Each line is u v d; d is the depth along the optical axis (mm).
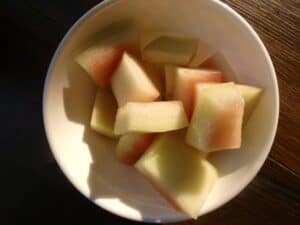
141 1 223
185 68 230
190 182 223
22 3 251
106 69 230
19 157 257
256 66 229
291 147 250
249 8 249
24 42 253
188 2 225
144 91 225
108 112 237
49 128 226
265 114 227
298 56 247
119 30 228
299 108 248
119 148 234
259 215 252
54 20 250
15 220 257
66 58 225
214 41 236
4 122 257
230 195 228
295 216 250
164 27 237
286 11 247
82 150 237
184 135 231
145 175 225
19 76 256
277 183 251
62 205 256
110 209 231
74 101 236
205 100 217
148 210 232
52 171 256
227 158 235
